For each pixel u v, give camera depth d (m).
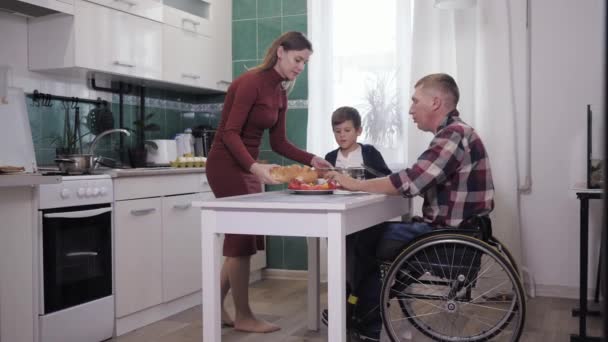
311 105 4.07
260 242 2.91
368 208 2.11
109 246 2.84
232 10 4.43
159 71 3.61
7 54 3.01
